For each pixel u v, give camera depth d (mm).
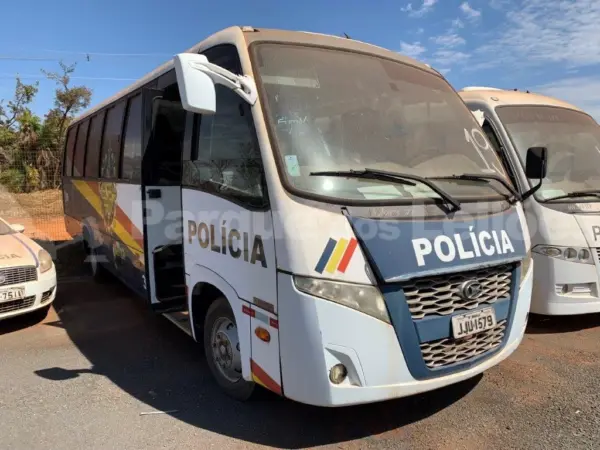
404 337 3105
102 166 7215
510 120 6031
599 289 5355
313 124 3482
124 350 5301
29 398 4164
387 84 4074
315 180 3191
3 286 5746
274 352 3209
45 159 18891
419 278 3141
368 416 3779
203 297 4410
